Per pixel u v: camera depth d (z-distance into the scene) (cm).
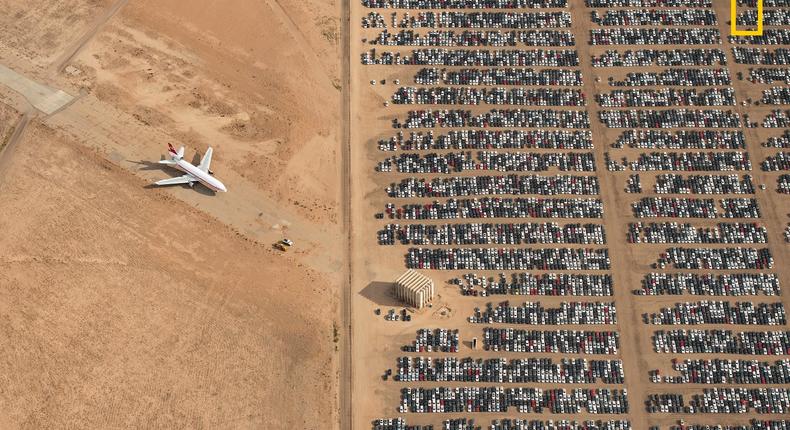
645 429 19900
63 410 19825
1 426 19500
